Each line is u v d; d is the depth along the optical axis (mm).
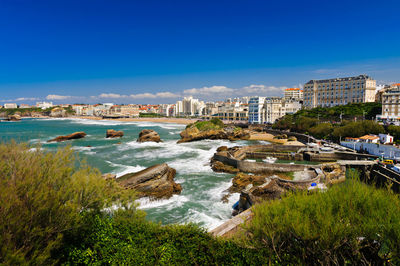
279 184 39062
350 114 145875
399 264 8367
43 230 10672
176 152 77875
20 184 10453
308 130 123750
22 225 9664
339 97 184000
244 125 187250
